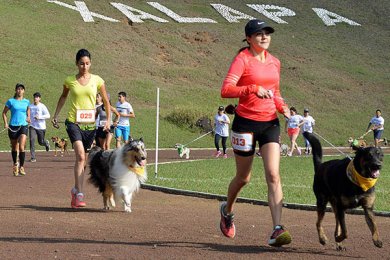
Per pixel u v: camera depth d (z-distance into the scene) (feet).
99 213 40.22
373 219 28.58
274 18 231.71
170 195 52.19
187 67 190.60
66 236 31.35
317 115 173.88
